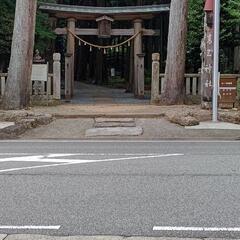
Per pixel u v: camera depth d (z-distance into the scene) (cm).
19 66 1811
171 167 911
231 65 2764
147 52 3659
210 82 1697
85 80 4534
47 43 2625
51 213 621
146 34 2695
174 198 687
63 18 2639
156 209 634
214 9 1545
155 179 807
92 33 2662
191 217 599
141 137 1410
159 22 3400
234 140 1357
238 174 844
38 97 2052
